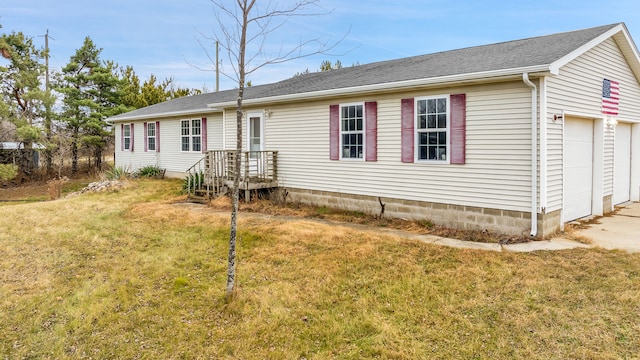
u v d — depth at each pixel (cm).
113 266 596
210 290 499
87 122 2117
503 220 730
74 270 586
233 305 451
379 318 416
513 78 690
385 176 904
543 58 687
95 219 925
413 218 859
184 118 1631
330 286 503
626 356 334
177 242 718
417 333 386
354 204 967
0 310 455
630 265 539
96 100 2242
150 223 876
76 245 711
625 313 404
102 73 2177
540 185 682
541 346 353
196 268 586
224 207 1070
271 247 670
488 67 726
